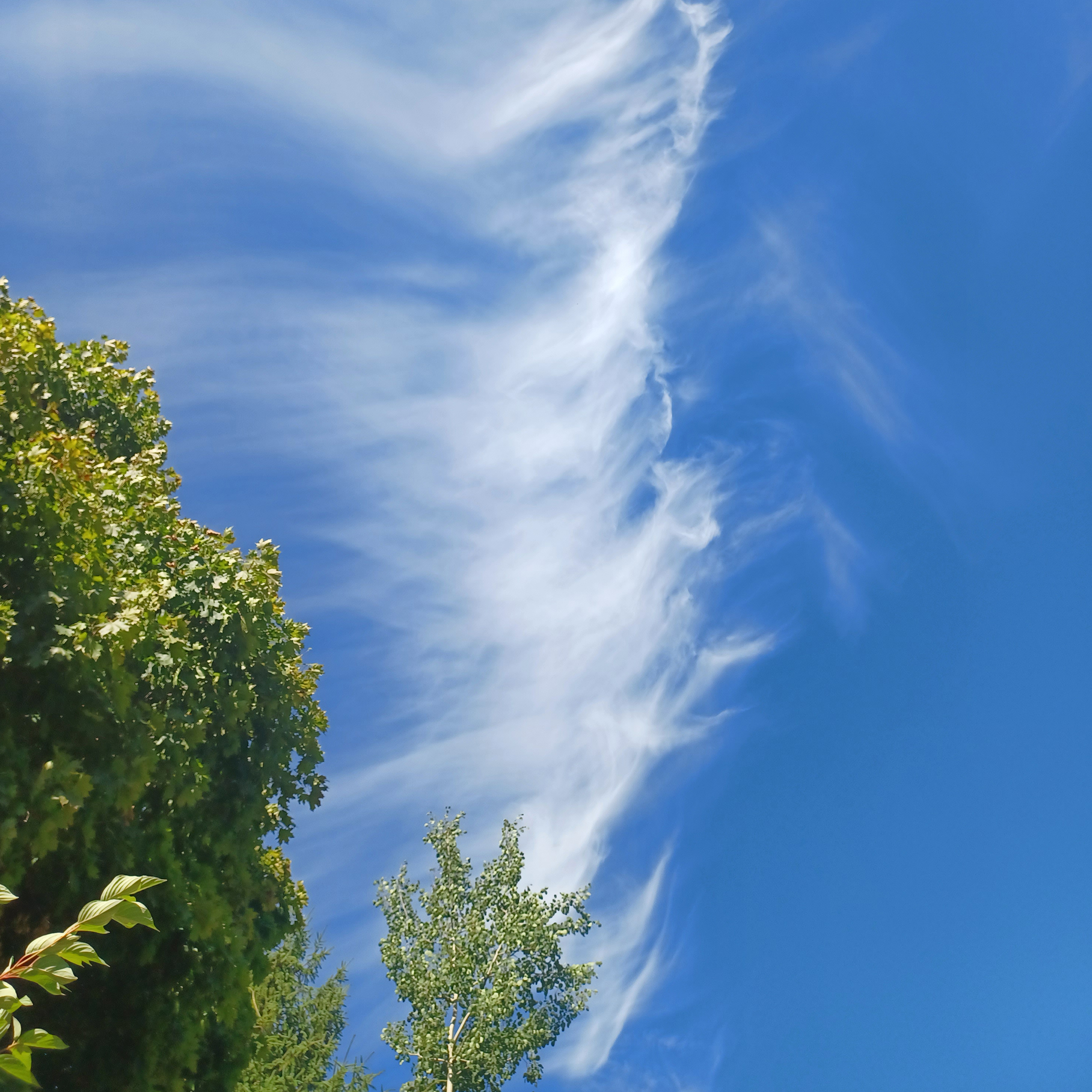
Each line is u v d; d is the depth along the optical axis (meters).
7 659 8.22
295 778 11.99
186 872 9.88
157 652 9.85
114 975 9.39
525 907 25.34
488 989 24.11
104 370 12.54
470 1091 23.12
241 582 11.27
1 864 7.80
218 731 10.82
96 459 10.62
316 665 12.46
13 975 2.74
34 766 8.35
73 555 8.85
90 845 8.52
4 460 8.75
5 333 9.41
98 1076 9.07
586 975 24.91
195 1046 9.43
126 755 8.82
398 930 25.36
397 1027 24.25
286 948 22.08
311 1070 20.33
